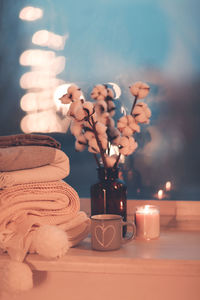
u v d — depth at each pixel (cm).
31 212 128
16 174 125
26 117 168
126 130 137
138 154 162
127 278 131
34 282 134
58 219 130
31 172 127
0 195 125
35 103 167
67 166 133
